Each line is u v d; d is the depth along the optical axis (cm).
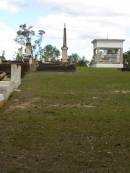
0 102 1524
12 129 1109
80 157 838
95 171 750
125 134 1049
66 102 1720
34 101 1739
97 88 2478
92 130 1102
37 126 1153
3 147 916
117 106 1602
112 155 854
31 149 900
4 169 756
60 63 5531
